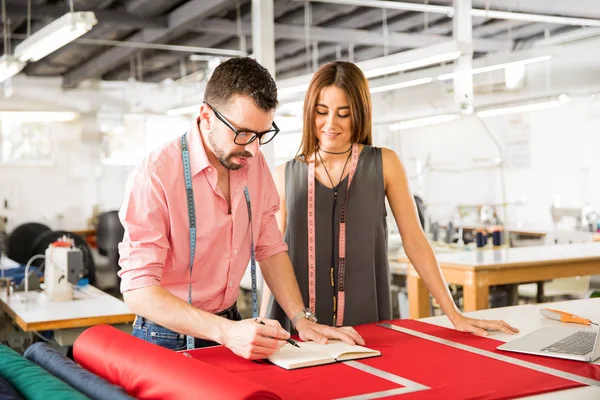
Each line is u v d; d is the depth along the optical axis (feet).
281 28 23.36
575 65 21.62
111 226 25.09
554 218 24.91
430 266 7.16
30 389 4.05
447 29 26.73
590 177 26.30
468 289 12.87
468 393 4.27
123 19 22.61
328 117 7.29
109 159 36.19
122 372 4.56
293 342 5.49
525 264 13.14
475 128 31.32
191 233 5.81
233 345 4.98
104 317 10.68
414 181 30.58
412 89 24.34
